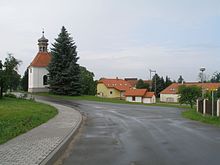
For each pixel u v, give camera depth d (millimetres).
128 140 14688
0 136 14055
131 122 24344
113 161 9969
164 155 10898
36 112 28750
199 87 58250
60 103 48812
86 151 11875
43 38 78562
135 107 46844
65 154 11336
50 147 11680
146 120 26344
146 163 9625
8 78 51594
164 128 20031
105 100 60500
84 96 66062
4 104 38469
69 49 66688
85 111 37250
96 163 9727
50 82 66812
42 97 60781
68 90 65562
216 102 28906
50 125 20031
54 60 66438
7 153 10500
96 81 106312
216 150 11898
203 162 9766
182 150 11906
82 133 17594
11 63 52844
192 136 16078
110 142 14125
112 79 112188
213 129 19578
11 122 19719
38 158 9680
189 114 33344
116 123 23547
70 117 26359
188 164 9484
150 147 12625
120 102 58719
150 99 99062
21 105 37875
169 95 109125
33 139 13852
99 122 24375
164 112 38125
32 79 75000
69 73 65438
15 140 13531
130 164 9492
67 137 14492
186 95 57062
